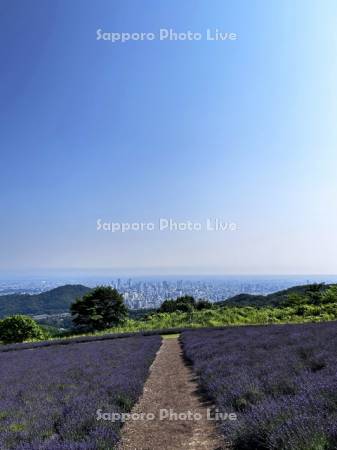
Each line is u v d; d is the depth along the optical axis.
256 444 5.52
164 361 17.48
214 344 18.47
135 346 23.16
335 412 5.22
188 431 7.13
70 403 8.82
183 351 20.41
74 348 25.69
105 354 19.83
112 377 12.16
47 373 14.82
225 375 10.24
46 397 10.12
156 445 6.52
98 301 57.72
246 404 7.14
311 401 5.86
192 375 13.21
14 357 23.33
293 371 8.79
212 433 6.82
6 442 6.59
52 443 6.14
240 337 19.62
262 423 5.53
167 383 12.22
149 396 10.56
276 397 6.99
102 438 6.39
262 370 9.45
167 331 34.69
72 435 6.69
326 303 39.22
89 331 56.03
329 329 16.34
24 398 10.30
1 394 11.36
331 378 6.95
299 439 4.62
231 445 5.96
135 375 12.35
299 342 13.72
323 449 4.40
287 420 5.20
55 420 7.84
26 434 6.93
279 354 11.53
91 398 9.19
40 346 32.38
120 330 45.22
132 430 7.52
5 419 8.30
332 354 9.63
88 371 14.05
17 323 52.75
